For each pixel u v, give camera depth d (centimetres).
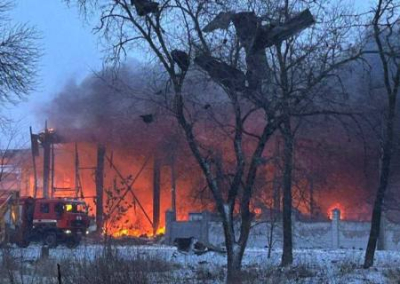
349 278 2703
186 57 2225
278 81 2244
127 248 2131
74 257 2130
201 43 2225
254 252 4825
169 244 6266
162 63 2228
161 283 2089
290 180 3469
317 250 5334
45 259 2473
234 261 2264
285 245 3384
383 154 3253
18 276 2152
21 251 2627
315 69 2264
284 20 2292
